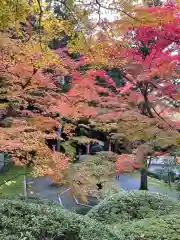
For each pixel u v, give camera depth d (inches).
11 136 179.5
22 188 365.7
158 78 198.8
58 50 223.3
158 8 114.7
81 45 130.1
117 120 226.2
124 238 173.3
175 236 173.6
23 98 219.0
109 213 234.1
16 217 168.1
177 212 226.8
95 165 239.3
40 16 131.6
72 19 124.4
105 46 133.6
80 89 224.1
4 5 118.0
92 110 228.2
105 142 415.5
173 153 220.8
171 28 168.1
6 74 190.1
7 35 163.9
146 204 240.4
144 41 190.5
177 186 377.4
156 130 198.5
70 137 272.1
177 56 176.9
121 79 315.0
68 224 167.9
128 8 106.9
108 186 231.6
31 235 151.7
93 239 159.3
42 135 188.4
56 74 231.1
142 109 225.9
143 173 394.6
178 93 195.8
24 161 192.1
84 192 196.9
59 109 219.3
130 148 316.2
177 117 215.6
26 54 156.1
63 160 195.5
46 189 373.1
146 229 185.8
